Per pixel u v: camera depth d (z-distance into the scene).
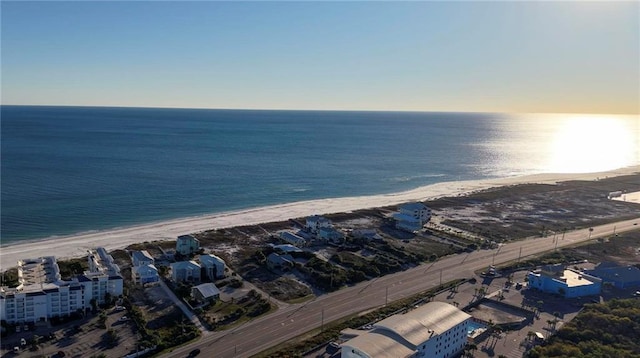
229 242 162.00
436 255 153.62
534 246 167.75
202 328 101.50
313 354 91.75
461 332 95.06
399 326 88.06
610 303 115.00
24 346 91.06
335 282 127.19
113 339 94.00
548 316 110.94
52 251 145.75
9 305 99.38
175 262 139.00
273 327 102.56
